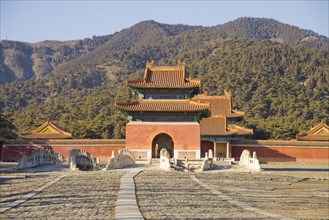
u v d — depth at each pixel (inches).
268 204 1670.8
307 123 6427.2
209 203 1574.8
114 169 2758.4
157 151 3976.4
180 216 1273.4
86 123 6186.0
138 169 2753.4
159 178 2278.5
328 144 4475.9
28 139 4677.7
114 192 1713.8
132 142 3506.4
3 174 2476.6
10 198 1582.2
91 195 1632.6
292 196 1964.8
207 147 4542.3
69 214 1258.6
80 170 2851.9
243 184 2329.0
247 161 3294.8
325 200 1883.6
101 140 4323.3
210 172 2795.3
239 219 1275.8
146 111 3486.7
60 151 4318.4
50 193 1692.9
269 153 4471.0
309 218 1395.2
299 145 4483.3
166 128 3521.2
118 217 1206.9
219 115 4741.6
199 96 5251.0
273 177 2731.3
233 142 4500.5
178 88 3531.0
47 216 1230.3
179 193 1786.4
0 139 4350.4
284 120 6624.0
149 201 1534.2
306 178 2810.0
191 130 3518.7
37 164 3152.1
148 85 3516.2
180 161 2888.8
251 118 7263.8
